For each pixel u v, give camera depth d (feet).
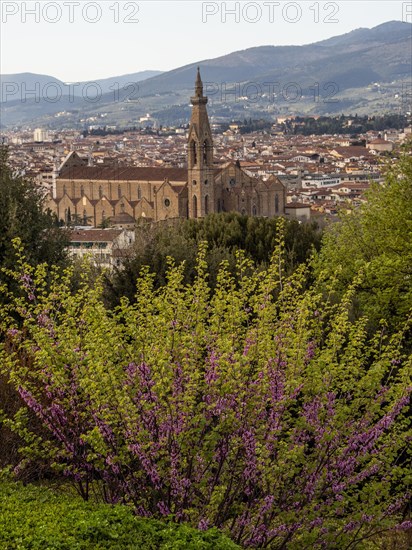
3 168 143.23
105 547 59.57
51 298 75.05
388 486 75.66
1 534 59.41
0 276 125.70
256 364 70.79
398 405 73.82
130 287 127.13
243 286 77.30
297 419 73.46
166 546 60.39
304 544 72.43
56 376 70.08
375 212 135.33
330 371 72.84
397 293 118.73
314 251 140.15
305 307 74.02
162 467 69.10
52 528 60.90
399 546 85.20
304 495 71.97
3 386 83.56
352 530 76.64
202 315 74.23
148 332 70.59
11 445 83.87
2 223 131.95
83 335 72.74
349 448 73.00
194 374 68.54
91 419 72.08
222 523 72.08
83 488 79.71
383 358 80.23
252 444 69.26
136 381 68.28
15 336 74.84
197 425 69.51
